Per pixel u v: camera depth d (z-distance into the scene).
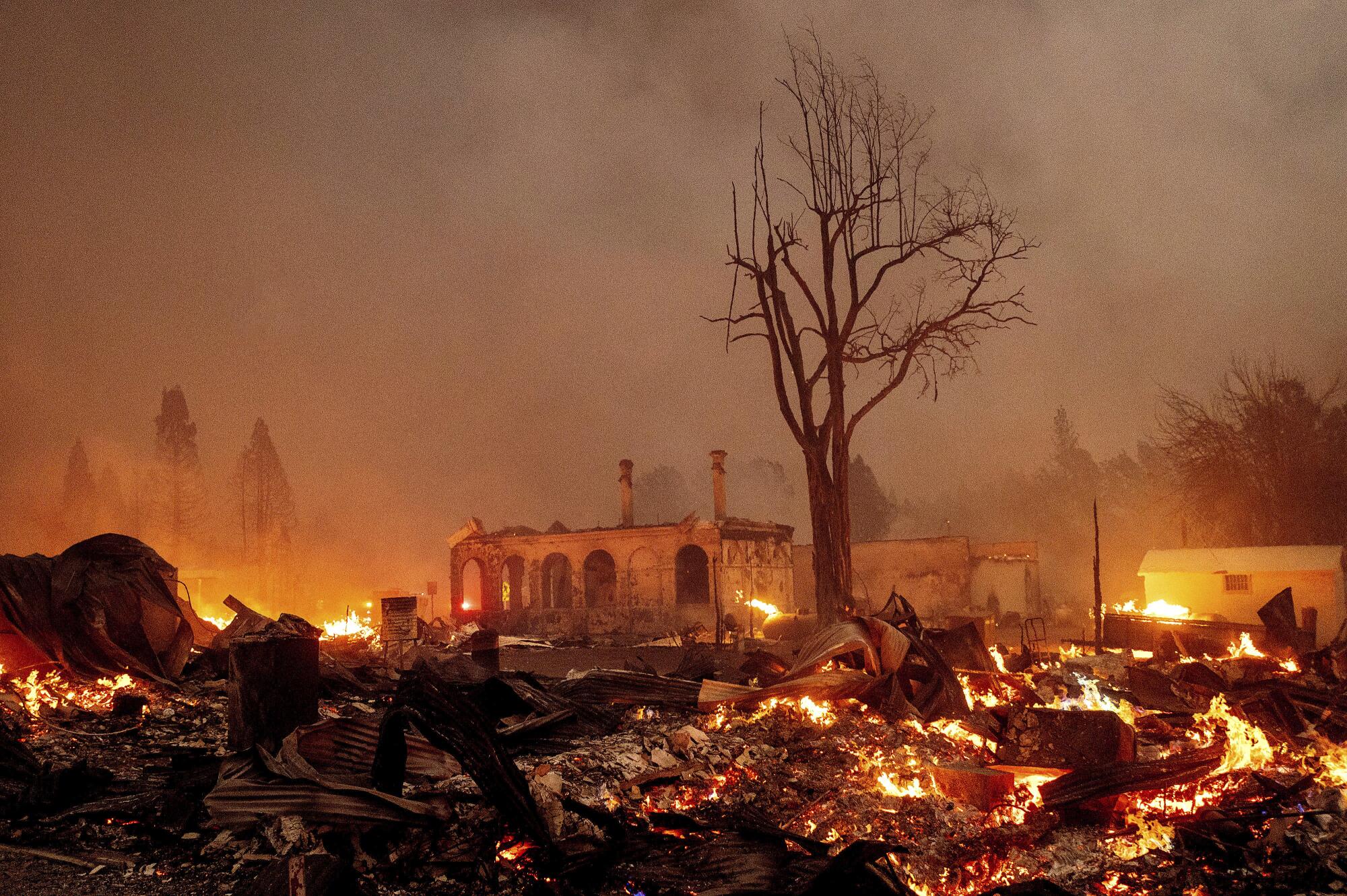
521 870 6.12
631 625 39.59
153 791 7.23
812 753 9.41
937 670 11.18
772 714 10.44
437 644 24.92
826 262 23.66
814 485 22.67
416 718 6.57
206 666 13.01
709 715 10.52
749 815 7.45
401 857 6.07
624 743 9.09
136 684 11.34
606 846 6.27
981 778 8.07
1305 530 44.94
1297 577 28.81
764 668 13.38
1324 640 28.14
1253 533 45.88
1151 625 19.80
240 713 8.10
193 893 5.52
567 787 7.62
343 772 7.40
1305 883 6.11
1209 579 30.30
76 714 9.89
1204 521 47.84
